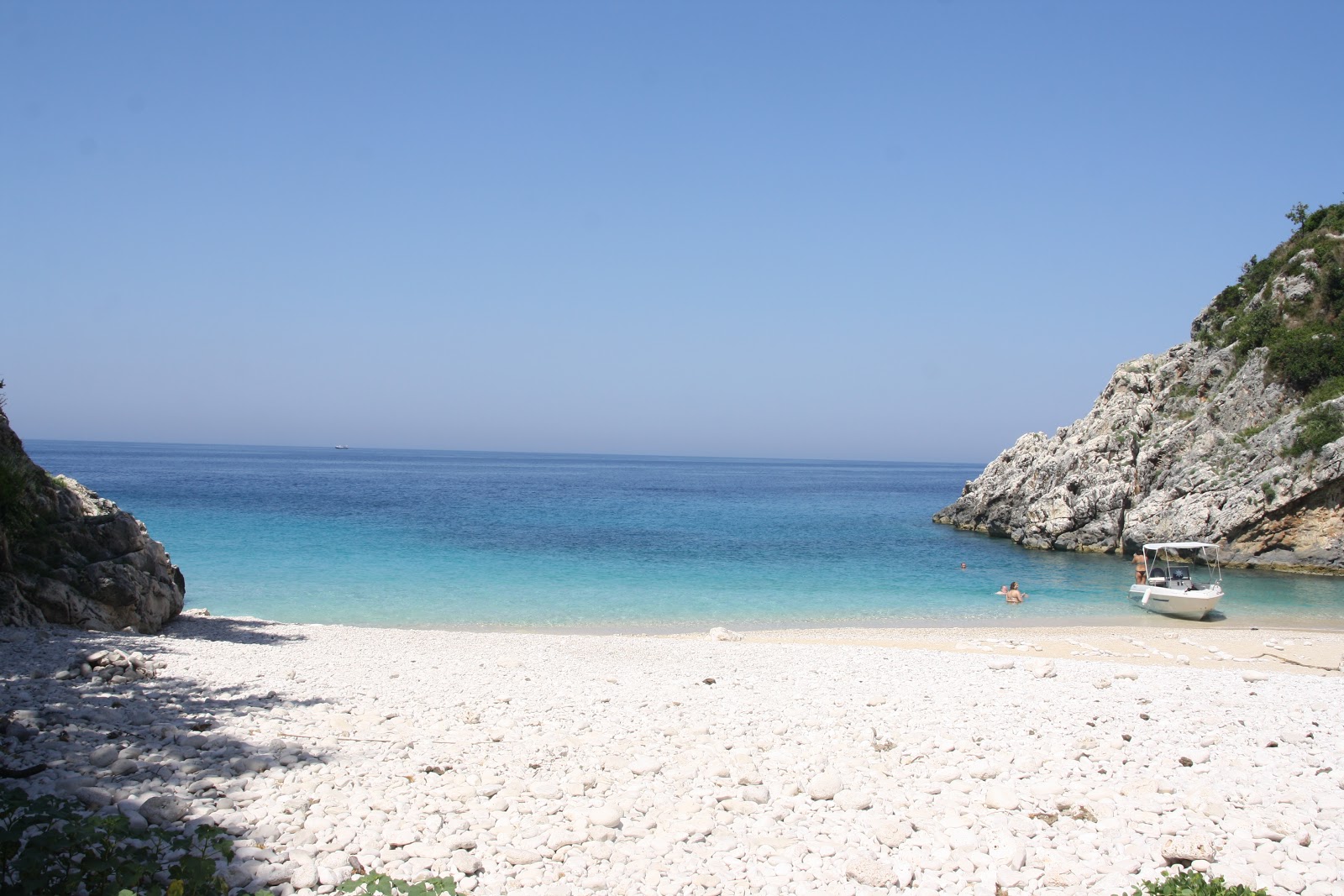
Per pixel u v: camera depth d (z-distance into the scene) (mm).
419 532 59188
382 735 12211
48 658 15922
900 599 37656
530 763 11312
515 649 22578
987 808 10312
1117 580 44688
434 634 25375
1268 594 40969
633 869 8430
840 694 16219
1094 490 58781
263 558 44625
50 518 22922
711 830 9477
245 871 7621
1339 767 11820
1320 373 52375
